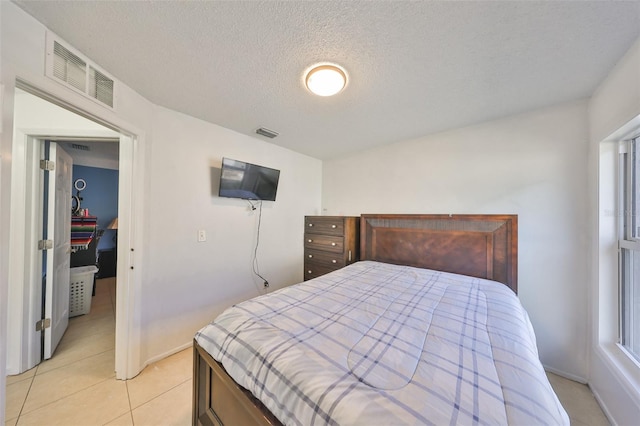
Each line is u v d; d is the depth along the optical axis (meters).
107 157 3.70
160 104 1.86
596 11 0.98
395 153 2.71
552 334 1.78
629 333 1.42
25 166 1.72
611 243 1.50
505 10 0.98
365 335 0.96
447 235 2.16
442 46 1.19
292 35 1.14
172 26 1.10
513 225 1.88
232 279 2.44
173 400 1.50
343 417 0.58
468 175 2.20
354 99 1.74
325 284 1.66
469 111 1.91
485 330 1.02
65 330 2.28
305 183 3.23
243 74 1.46
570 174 1.74
